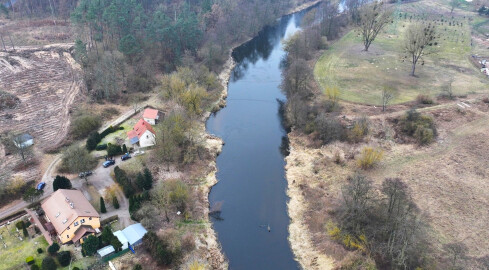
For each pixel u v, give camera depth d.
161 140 109.75
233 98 156.12
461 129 119.19
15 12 187.62
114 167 103.31
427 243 79.81
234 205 97.94
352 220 82.75
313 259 81.19
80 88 140.12
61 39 167.25
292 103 130.62
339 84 154.50
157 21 162.50
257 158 117.25
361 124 117.19
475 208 89.88
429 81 154.50
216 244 86.00
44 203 84.88
